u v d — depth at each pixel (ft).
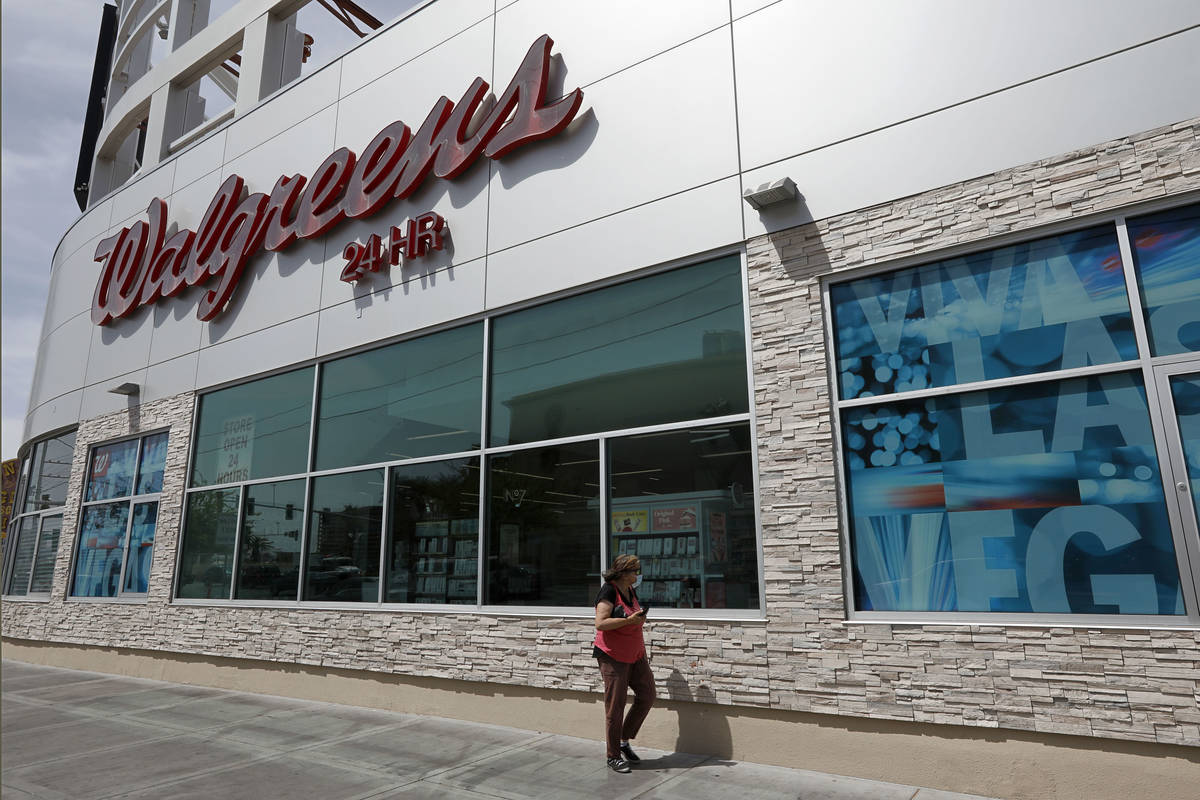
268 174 42.39
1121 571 18.11
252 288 40.93
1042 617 18.75
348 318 35.96
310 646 33.50
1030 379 19.88
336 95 39.91
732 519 23.66
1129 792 17.11
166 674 39.34
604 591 22.12
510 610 27.86
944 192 21.76
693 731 22.99
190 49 52.01
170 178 48.98
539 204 30.40
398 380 33.83
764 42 25.90
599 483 26.71
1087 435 19.04
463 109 33.17
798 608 21.74
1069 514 18.93
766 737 21.83
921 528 20.72
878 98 23.30
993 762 18.65
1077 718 17.72
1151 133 19.24
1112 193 19.45
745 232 25.03
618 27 29.73
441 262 33.01
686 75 27.48
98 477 48.03
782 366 23.43
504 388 30.25
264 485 37.78
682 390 25.59
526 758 22.79
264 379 39.52
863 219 22.90
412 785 20.44
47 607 47.78
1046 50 20.95
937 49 22.63
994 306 20.81
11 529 56.24
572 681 25.58
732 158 25.80
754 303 24.36
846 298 23.07
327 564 34.17
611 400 27.17
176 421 43.01
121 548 44.57
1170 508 17.70
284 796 19.90
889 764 19.90
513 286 30.48
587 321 28.50
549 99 31.07
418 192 34.71
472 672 28.14
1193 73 18.99
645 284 27.30
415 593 30.86
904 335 21.94
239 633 36.37
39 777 22.02
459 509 30.35
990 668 18.89
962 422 20.70
